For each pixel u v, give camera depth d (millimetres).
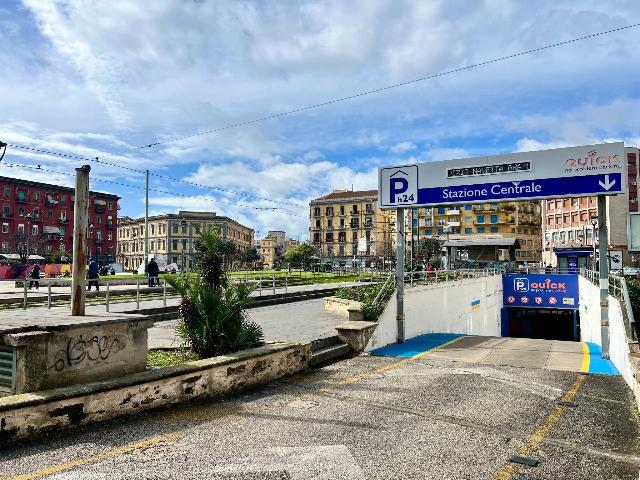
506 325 32688
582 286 28672
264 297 20688
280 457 4754
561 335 38844
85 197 6699
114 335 6133
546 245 79000
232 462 4590
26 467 4281
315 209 112188
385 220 103188
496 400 7207
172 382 6504
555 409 6785
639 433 5770
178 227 101562
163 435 5305
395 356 11312
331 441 5250
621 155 10945
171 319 15328
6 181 71750
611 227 63000
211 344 8031
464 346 13148
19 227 73188
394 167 13609
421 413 6438
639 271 38344
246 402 6891
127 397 5914
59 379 5512
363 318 12633
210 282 8539
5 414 4742
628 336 9117
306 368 9523
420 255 58594
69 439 5031
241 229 124625
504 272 34000
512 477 4414
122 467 4379
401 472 4457
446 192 12891
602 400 7352
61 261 59125
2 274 38375
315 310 18094
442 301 19016
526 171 11906
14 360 5262
